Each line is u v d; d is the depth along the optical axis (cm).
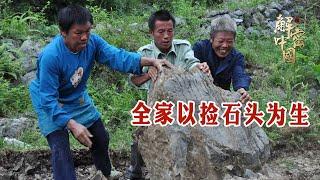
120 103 453
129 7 737
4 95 448
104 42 262
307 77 527
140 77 269
